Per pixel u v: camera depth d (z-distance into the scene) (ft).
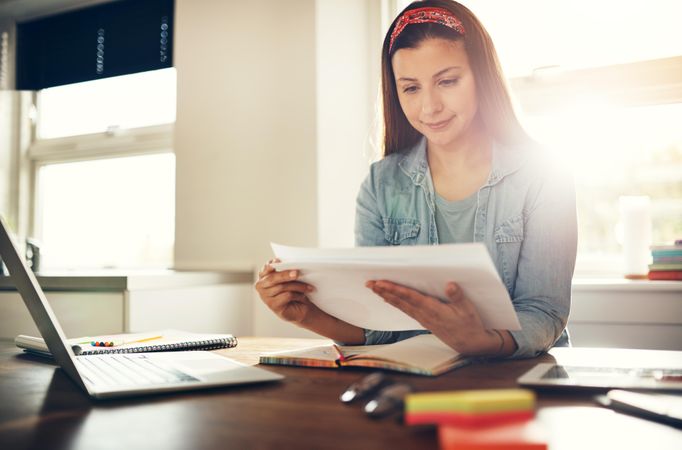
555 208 3.84
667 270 5.83
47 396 2.40
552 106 6.72
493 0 7.02
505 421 1.61
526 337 3.14
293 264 2.97
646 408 1.95
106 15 9.21
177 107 7.81
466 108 4.26
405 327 3.24
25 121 9.72
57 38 9.56
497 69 4.27
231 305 7.04
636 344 5.72
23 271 2.67
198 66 7.70
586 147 6.64
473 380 2.56
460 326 2.78
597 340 5.83
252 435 1.81
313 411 2.08
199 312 6.63
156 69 8.77
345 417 1.99
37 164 9.73
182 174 7.72
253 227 7.25
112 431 1.88
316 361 2.98
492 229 4.14
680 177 6.31
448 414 1.62
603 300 5.81
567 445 1.68
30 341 3.75
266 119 7.19
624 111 6.52
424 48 4.21
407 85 4.34
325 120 6.91
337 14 7.07
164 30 8.77
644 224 6.12
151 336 4.07
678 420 1.84
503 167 4.18
